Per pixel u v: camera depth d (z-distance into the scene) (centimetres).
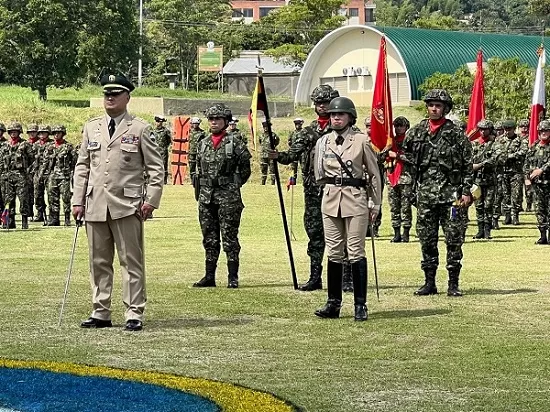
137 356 866
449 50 5731
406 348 904
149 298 1191
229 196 1277
